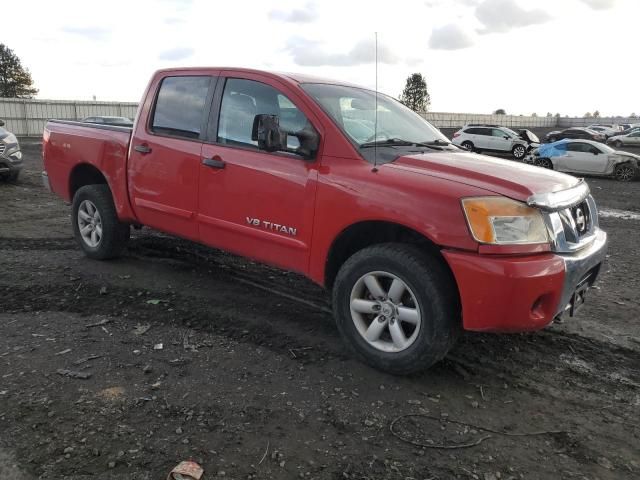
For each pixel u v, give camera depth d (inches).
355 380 133.1
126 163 197.2
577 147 775.7
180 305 176.9
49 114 1488.7
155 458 100.3
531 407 125.6
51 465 97.1
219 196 166.2
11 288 185.9
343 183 137.6
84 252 225.5
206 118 173.6
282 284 202.8
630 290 217.5
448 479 99.0
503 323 119.3
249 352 145.6
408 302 132.8
